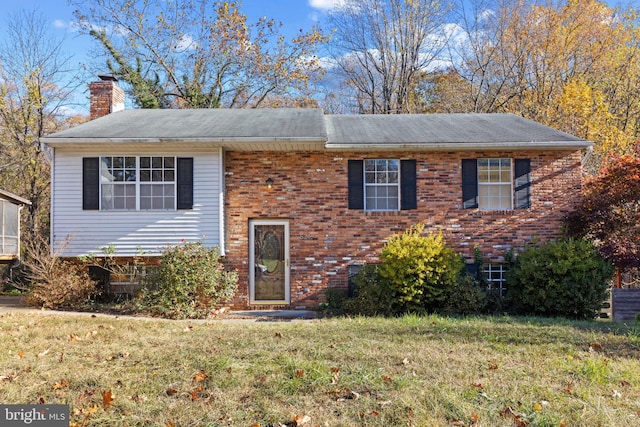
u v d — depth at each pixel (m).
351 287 13.12
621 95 24.23
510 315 11.59
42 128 23.02
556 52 25.47
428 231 13.18
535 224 13.20
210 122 13.69
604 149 21.91
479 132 13.61
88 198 12.27
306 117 14.54
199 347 6.99
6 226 15.34
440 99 29.05
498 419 4.52
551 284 11.38
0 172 22.59
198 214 12.45
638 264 11.38
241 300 12.98
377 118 15.93
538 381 5.53
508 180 13.41
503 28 27.19
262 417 4.58
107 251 12.23
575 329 8.60
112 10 25.66
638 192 12.05
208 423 4.44
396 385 5.32
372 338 7.59
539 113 24.56
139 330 8.66
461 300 11.50
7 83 22.81
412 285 11.29
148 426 4.44
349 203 13.18
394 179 13.43
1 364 6.23
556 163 13.27
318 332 8.14
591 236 12.87
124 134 12.09
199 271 11.84
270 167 13.19
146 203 12.39
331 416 4.58
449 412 4.67
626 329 8.77
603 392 5.22
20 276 18.44
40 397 5.04
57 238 12.27
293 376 5.56
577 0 25.08
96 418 4.58
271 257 13.27
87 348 7.08
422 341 7.39
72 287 12.16
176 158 12.47
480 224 13.18
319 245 13.18
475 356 6.53
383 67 29.47
